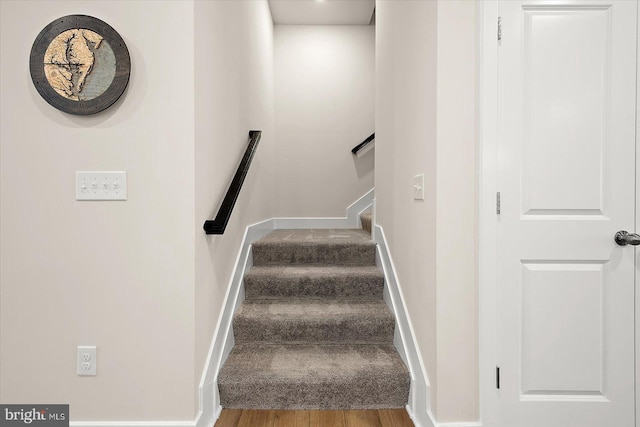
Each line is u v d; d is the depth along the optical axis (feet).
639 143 4.74
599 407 4.81
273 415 5.47
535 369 4.81
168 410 4.82
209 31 5.47
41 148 4.75
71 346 4.81
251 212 8.86
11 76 4.72
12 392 4.81
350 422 5.32
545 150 4.76
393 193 7.29
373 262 8.61
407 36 6.28
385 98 8.16
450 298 4.85
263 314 6.71
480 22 4.74
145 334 4.82
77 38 4.63
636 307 4.77
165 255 4.80
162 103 4.76
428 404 5.03
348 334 6.68
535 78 4.74
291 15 12.49
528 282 4.80
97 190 4.77
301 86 13.12
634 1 4.71
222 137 6.23
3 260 4.78
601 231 4.76
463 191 4.85
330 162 13.20
